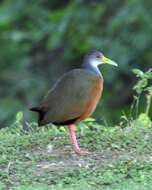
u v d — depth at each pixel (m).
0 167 11.45
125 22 21.31
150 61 21.58
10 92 22.16
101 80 12.26
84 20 22.55
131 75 22.20
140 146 12.01
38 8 23.05
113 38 21.75
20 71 22.81
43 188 10.62
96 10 22.66
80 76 12.07
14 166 11.45
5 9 22.97
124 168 11.22
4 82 22.45
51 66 23.33
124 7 21.42
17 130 13.05
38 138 12.52
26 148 12.13
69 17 22.33
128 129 12.72
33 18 23.00
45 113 11.89
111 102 22.16
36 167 11.41
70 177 11.06
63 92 11.91
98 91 12.17
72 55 22.98
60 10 23.20
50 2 24.23
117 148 12.02
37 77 22.72
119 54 21.12
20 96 22.11
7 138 12.46
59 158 11.72
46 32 22.59
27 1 23.00
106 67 21.17
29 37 22.67
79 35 22.66
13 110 21.03
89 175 11.09
